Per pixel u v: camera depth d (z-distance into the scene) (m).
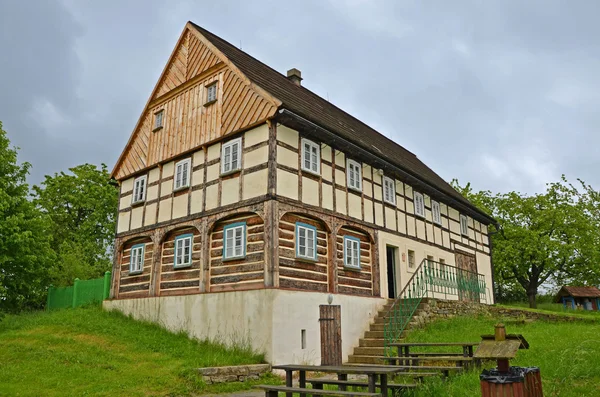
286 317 12.04
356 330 14.30
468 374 8.50
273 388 7.00
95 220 30.19
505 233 32.19
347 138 14.81
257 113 13.49
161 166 16.91
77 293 20.44
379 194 17.16
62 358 10.98
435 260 20.20
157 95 18.08
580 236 31.06
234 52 17.23
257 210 12.84
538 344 11.38
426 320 15.14
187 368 10.05
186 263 14.73
